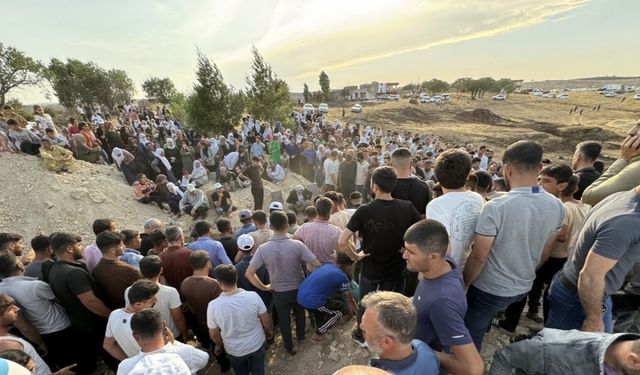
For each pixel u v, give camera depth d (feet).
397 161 11.62
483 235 7.21
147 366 6.89
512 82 307.58
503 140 111.34
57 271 11.05
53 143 32.86
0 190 27.68
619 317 7.66
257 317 10.73
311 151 46.21
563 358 4.91
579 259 6.75
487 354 9.73
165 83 189.26
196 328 13.46
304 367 12.17
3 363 6.22
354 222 10.41
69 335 11.59
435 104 230.48
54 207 28.17
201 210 32.55
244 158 44.47
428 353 5.64
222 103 61.16
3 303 8.71
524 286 7.39
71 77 119.85
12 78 100.12
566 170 10.10
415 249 6.09
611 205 6.17
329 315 12.53
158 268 11.19
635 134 7.41
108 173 35.58
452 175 7.97
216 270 10.34
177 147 40.22
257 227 16.22
